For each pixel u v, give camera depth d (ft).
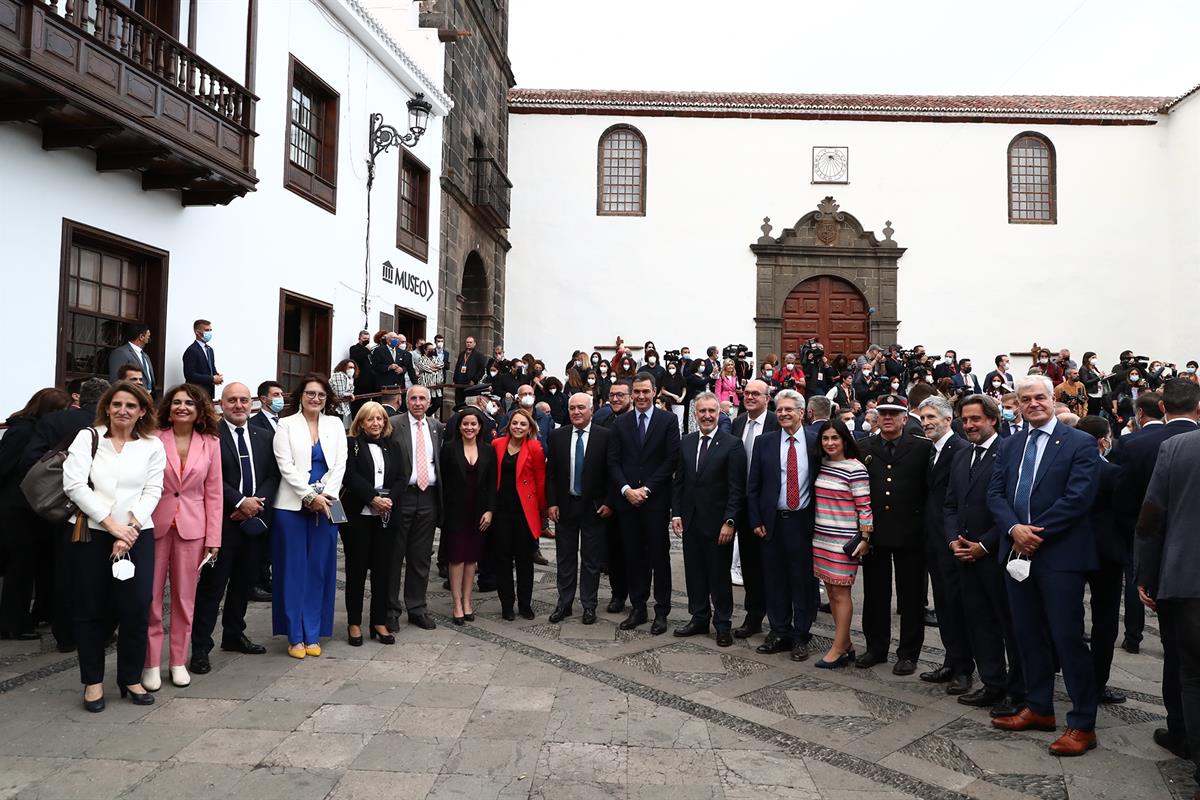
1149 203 69.97
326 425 19.15
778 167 70.95
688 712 15.30
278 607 18.53
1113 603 16.29
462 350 63.77
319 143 39.96
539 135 71.15
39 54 20.99
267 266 34.83
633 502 21.21
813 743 13.97
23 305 23.50
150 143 25.13
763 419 23.50
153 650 15.88
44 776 12.09
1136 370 53.06
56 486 15.28
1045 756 13.66
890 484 18.33
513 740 13.70
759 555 21.26
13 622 19.31
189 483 16.40
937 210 70.44
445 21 53.01
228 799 11.44
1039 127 70.69
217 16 31.63
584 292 70.44
